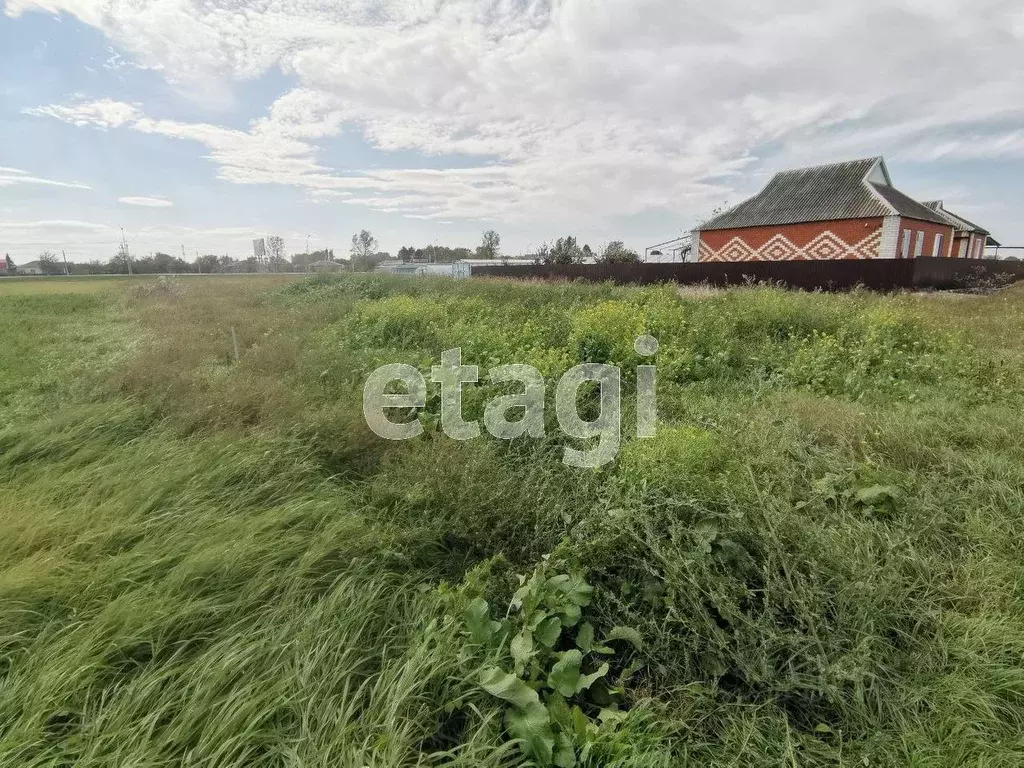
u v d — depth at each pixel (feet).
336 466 11.44
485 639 6.49
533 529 8.84
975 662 6.33
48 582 6.86
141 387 15.15
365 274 57.00
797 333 23.13
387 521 9.30
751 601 7.07
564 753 5.23
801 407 13.61
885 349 19.45
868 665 6.25
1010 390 15.11
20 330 30.40
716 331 22.29
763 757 5.56
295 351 20.10
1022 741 5.54
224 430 12.16
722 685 6.52
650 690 6.41
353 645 6.40
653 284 47.14
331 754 4.98
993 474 10.07
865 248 60.18
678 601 7.07
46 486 9.48
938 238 69.82
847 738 5.83
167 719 5.47
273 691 5.59
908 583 7.57
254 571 7.60
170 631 6.45
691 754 5.70
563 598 6.97
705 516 8.15
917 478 10.16
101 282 89.71
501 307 32.19
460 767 4.99
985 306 31.91
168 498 9.24
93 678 5.70
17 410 14.48
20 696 5.42
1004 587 7.48
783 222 66.33
